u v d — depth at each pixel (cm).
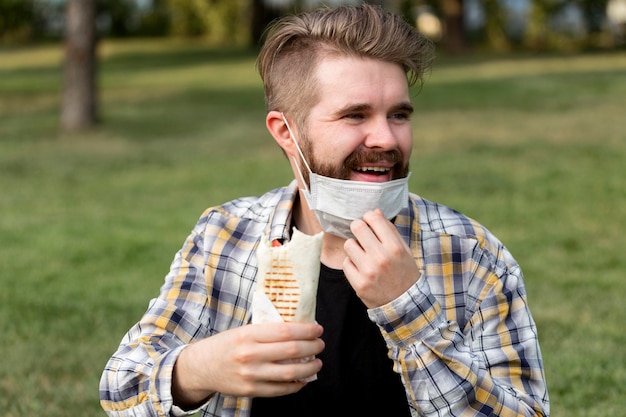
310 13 216
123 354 209
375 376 218
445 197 916
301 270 186
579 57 2495
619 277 648
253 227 229
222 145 1298
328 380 218
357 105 203
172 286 225
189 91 1952
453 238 222
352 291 218
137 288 652
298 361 182
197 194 977
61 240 784
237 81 2127
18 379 488
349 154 205
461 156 1134
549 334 528
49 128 1464
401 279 190
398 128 208
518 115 1466
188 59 2745
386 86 204
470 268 220
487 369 212
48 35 3600
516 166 1061
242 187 1007
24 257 736
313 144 208
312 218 226
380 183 204
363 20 207
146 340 212
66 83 1450
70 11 1439
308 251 186
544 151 1144
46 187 1030
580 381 458
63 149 1283
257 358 177
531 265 683
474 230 224
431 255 221
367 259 190
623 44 2898
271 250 187
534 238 761
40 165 1164
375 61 205
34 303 617
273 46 216
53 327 571
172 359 192
